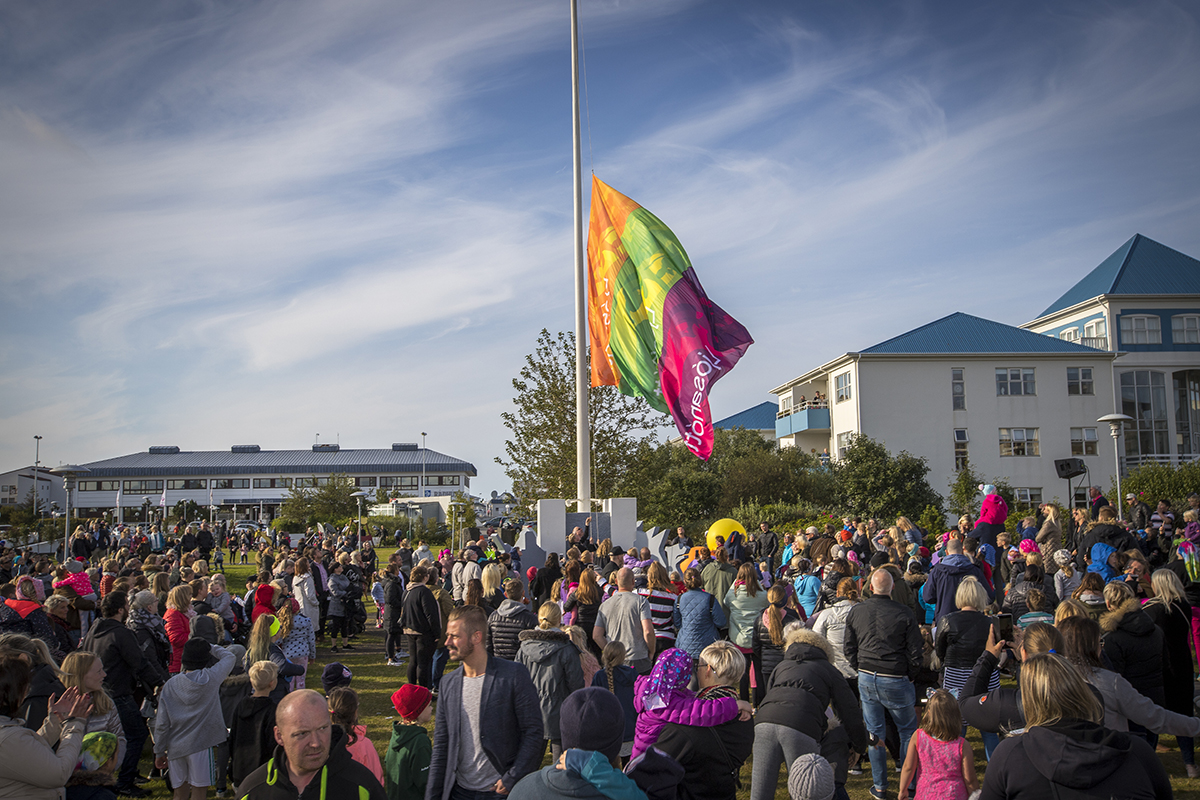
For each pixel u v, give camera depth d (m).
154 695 8.74
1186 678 6.75
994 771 3.53
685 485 36.72
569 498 27.97
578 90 23.23
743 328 18.80
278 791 3.70
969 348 43.31
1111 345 47.00
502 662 4.75
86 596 10.49
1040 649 5.27
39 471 82.12
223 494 89.44
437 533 56.81
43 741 4.45
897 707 6.70
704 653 5.03
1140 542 15.38
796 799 4.45
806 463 42.94
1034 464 42.09
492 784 4.55
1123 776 3.28
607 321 20.64
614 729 3.81
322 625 16.59
